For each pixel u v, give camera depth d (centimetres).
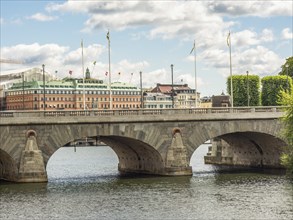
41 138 7275
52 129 7325
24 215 5412
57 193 6600
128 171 9331
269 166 9388
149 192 6650
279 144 8844
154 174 8438
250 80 14650
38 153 7212
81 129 7469
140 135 7781
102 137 8350
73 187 7112
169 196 6359
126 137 7762
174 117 7938
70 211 5584
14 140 7138
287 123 6706
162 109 7912
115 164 11331
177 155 7981
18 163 7188
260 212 5459
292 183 7312
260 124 8488
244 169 9250
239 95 14600
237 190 6756
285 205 5781
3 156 7431
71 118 7388
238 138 9419
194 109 8138
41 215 5416
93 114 7612
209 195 6400
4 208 5731
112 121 7594
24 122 7144
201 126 8131
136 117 7725
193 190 6775
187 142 8056
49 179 8169
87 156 14488
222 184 7262
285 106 6775
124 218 5262
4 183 7269
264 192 6594
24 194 6506
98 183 7525
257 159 9619
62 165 11312
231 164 10206
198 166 10081
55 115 7394
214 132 8212
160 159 8081
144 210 5600
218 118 8188
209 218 5228
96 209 5669
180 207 5731
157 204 5888
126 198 6256
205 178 7881
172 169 8025
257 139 9100
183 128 8025
